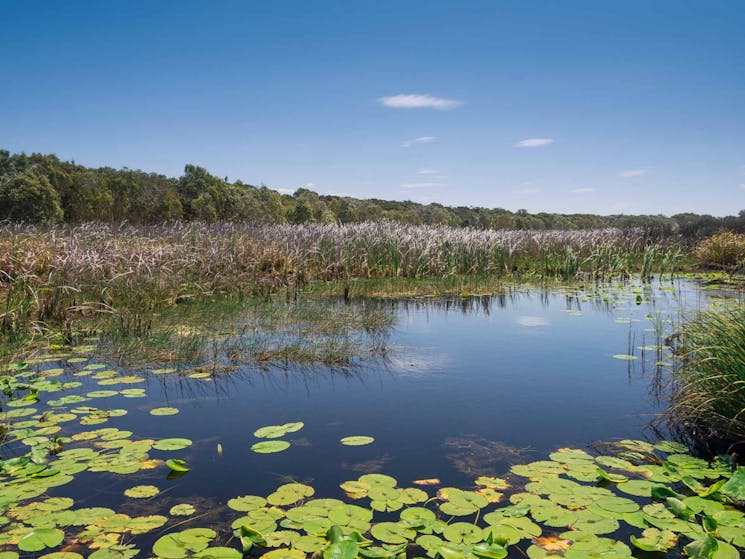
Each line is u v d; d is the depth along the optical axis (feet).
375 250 38.73
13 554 6.36
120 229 37.60
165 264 26.48
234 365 15.01
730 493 7.35
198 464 9.02
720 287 32.71
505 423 10.93
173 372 14.42
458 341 18.28
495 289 32.30
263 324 19.80
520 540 6.87
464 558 6.12
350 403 12.12
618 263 43.24
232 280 27.27
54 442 9.63
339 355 15.79
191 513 7.43
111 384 13.35
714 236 47.62
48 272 23.79
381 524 7.00
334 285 31.73
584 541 6.68
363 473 8.69
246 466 8.95
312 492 7.95
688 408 10.68
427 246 39.04
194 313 21.67
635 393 12.84
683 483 8.27
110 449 9.52
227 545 6.68
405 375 14.33
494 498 7.81
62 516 7.30
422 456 9.36
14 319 18.19
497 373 14.51
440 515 7.35
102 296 22.17
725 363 10.38
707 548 6.23
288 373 14.44
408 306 26.20
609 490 8.07
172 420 11.08
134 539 6.79
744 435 9.75
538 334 19.57
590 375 14.32
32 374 14.07
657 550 6.49
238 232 38.06
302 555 6.32
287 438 10.14
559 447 9.78
